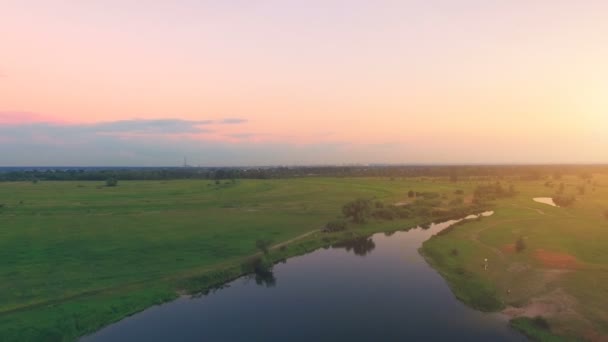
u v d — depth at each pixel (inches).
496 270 1883.6
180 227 2883.9
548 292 1562.5
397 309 1498.5
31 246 2260.1
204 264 2016.5
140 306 1524.4
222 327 1357.0
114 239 2472.9
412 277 1891.0
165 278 1790.1
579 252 2140.7
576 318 1326.3
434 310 1486.2
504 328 1326.3
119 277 1781.5
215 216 3380.9
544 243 2342.5
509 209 3848.4
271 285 1800.0
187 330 1336.1
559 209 3878.0
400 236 2886.3
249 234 2696.9
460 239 2556.6
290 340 1261.1
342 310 1494.8
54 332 1258.6
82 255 2102.6
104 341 1261.1
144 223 3011.8
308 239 2608.3
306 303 1573.6
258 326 1362.0
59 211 3408.0
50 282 1684.3
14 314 1353.3
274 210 3759.8
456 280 1812.3
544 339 1216.8
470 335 1279.5
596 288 1587.1
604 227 2881.4
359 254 2356.1
